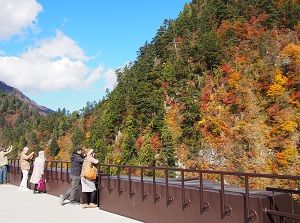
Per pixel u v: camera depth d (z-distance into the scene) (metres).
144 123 82.62
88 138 108.12
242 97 79.44
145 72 100.56
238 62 88.19
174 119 80.38
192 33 111.69
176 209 6.70
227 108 78.38
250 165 65.38
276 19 95.75
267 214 4.91
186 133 75.75
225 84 84.62
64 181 12.07
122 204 8.55
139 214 7.85
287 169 62.19
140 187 7.88
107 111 98.44
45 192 13.70
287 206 5.27
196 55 91.69
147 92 87.38
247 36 95.25
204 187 6.48
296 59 78.94
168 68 93.62
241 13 106.94
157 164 70.62
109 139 90.88
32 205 10.45
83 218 8.22
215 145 71.56
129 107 91.38
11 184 17.70
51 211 9.31
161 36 114.94
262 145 68.38
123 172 51.81
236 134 72.00
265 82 79.38
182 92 84.81
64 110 174.25
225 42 95.75
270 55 84.88
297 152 65.06
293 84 76.62
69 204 10.49
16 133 186.12
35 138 154.00
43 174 13.47
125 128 85.38
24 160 14.66
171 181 7.91
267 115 73.81
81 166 10.50
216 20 110.38
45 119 163.88
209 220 5.86
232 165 66.94
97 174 10.08
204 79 87.38
